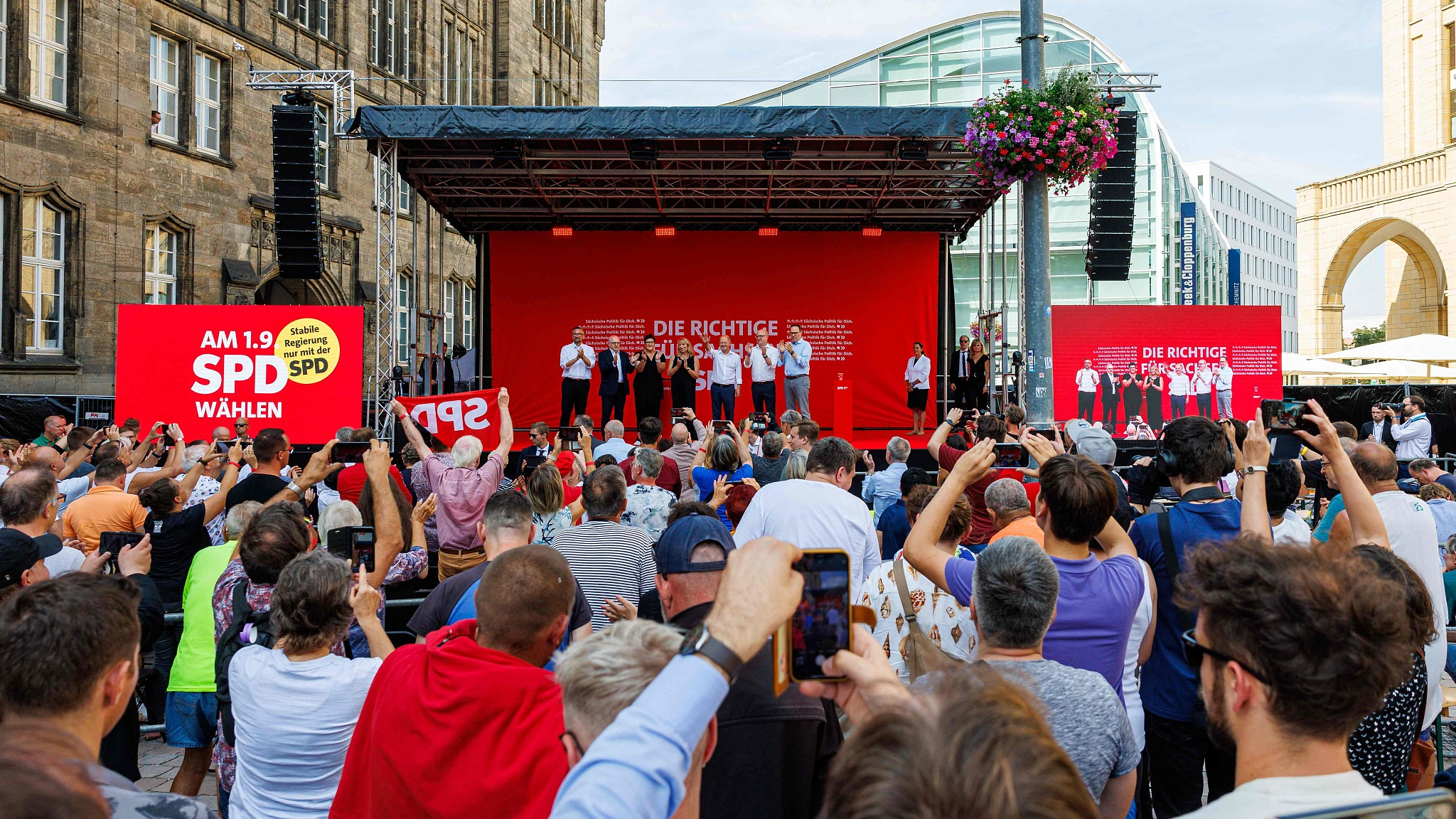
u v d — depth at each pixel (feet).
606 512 15.69
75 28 60.54
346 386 36.76
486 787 7.38
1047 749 3.26
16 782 3.13
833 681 4.87
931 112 41.04
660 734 3.80
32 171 58.13
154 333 36.60
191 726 15.26
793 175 48.52
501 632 8.22
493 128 41.14
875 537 15.57
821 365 58.29
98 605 6.26
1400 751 9.06
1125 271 48.93
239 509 15.83
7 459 26.37
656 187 52.11
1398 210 83.20
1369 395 70.64
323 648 9.90
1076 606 9.78
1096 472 9.99
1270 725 5.47
